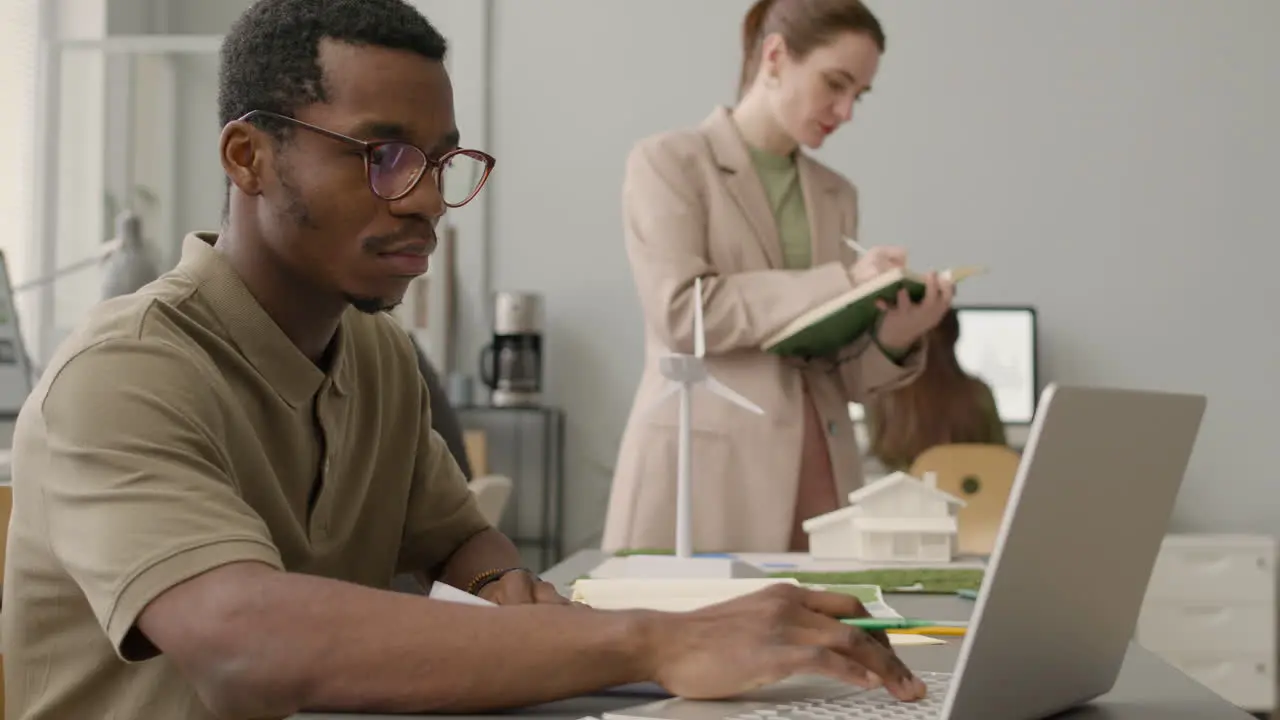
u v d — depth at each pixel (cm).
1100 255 465
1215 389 462
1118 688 90
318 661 76
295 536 105
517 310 447
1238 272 462
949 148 467
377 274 94
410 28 93
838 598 84
